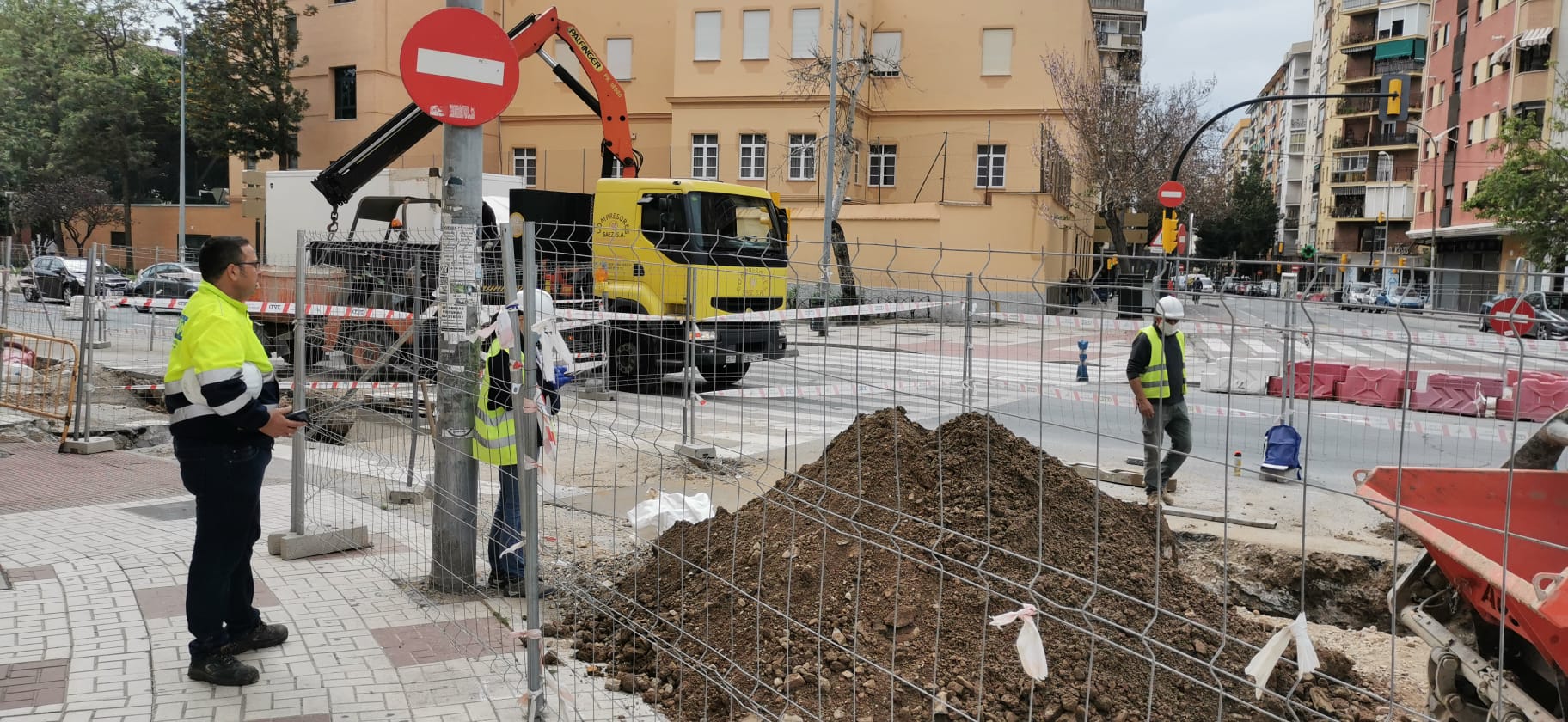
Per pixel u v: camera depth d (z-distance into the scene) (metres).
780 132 35.31
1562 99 31.39
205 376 3.99
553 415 5.38
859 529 4.57
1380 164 76.31
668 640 4.53
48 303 13.30
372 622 4.92
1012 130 35.91
